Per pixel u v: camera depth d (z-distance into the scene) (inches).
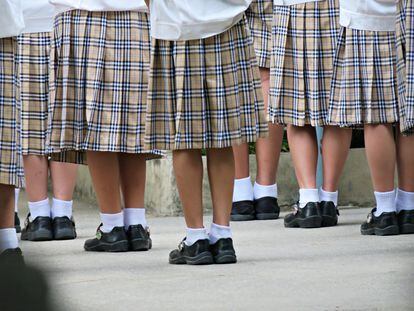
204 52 313.9
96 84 374.9
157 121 321.1
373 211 421.7
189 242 324.8
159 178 537.3
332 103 439.8
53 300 87.6
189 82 314.7
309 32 447.8
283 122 457.1
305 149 459.8
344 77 428.8
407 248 362.3
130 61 376.2
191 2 309.9
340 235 419.5
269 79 488.7
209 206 534.9
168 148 320.2
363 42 425.1
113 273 306.8
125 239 376.8
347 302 235.0
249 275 294.4
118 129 374.0
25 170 422.0
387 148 414.9
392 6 421.4
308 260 329.1
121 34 375.6
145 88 378.6
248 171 505.7
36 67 423.5
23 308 86.0
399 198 421.7
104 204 376.5
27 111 422.3
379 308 223.3
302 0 447.2
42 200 425.4
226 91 315.6
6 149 298.4
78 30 375.6
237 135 316.8
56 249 388.5
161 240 417.7
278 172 552.4
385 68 422.9
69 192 428.8
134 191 383.2
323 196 462.9
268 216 506.0
